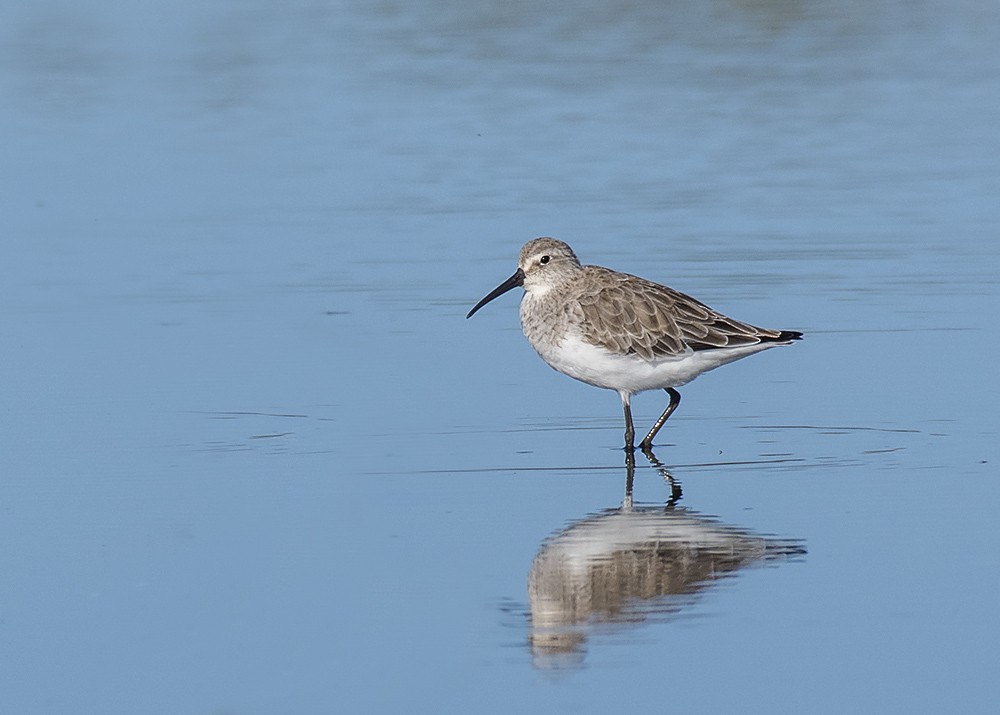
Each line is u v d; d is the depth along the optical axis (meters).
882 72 30.45
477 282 18.72
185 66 30.91
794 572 10.64
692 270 18.97
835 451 13.48
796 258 19.39
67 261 19.67
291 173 23.75
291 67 30.80
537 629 9.83
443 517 11.95
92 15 35.91
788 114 27.28
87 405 14.83
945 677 9.02
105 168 24.00
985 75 29.94
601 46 33.03
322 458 13.41
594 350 13.80
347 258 19.67
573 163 24.17
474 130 26.22
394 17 35.53
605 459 13.48
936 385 15.12
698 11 36.53
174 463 13.27
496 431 14.23
